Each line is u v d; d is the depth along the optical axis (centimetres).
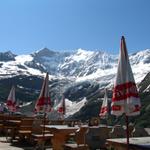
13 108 2694
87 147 1439
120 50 920
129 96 873
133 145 925
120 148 973
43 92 1470
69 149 1513
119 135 1590
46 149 1792
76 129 1641
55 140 1605
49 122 2723
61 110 3066
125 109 880
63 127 1719
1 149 1856
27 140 2139
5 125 2380
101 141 1448
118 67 916
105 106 2261
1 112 3575
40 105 1468
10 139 2280
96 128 1458
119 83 902
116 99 896
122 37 924
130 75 891
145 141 994
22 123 2186
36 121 2092
